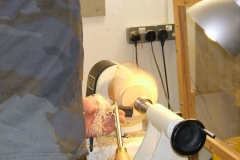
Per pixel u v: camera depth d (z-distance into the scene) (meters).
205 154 1.62
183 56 1.45
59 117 0.57
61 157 0.53
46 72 0.58
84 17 1.65
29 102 0.54
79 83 0.67
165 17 1.77
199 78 1.45
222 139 1.34
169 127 0.69
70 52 0.64
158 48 1.81
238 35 0.81
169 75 1.87
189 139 0.64
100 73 1.07
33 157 0.50
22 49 0.59
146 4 1.73
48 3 0.65
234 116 1.33
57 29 0.63
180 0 1.35
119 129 0.81
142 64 1.80
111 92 0.97
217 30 0.82
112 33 1.72
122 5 1.70
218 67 1.37
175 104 1.89
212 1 0.86
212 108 1.42
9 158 0.49
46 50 0.61
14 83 0.56
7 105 0.53
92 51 1.71
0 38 0.59
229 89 1.34
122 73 0.97
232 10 0.82
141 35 1.74
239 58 1.26
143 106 0.85
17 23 0.61
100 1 1.64
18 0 0.64
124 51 1.75
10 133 0.51
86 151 0.63
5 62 0.58
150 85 0.95
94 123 0.96
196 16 0.85
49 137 0.53
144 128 1.13
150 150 0.81
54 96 0.58
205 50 1.41
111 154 1.05
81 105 0.66
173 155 0.76
